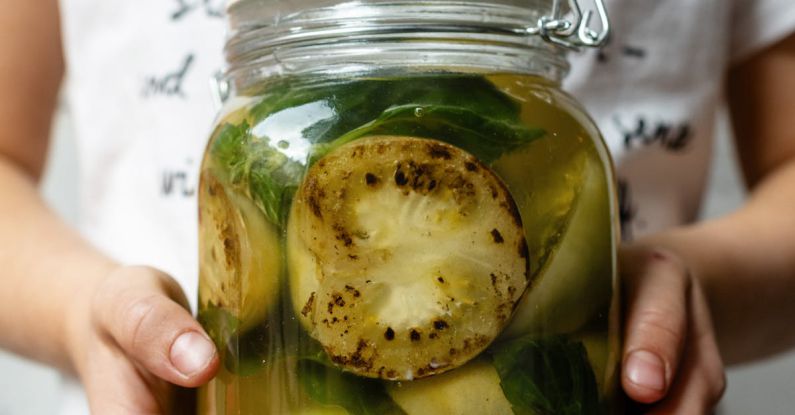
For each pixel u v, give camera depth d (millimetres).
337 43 278
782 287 446
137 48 488
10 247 430
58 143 878
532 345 267
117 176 500
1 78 493
